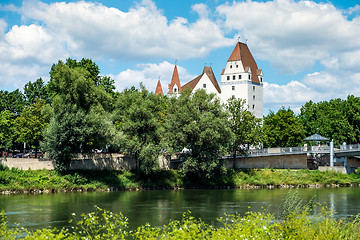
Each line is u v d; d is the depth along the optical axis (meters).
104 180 68.94
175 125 71.75
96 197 56.31
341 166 88.94
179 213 42.66
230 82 131.75
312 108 114.38
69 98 64.44
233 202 51.66
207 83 135.62
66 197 55.62
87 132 62.84
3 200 51.34
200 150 71.69
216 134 69.50
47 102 93.50
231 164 88.06
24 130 76.12
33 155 85.75
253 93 131.25
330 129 104.81
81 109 64.44
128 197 57.09
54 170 66.56
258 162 90.06
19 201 50.47
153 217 40.19
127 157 76.75
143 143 70.69
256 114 131.88
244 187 76.00
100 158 73.19
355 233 20.67
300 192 65.00
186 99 74.19
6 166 63.53
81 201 51.38
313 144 107.88
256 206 47.84
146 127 71.06
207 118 70.31
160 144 70.06
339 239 19.47
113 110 79.06
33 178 63.00
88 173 69.88
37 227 34.59
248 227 20.25
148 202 51.59
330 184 81.06
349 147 87.50
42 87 95.56
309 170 87.25
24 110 81.25
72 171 68.38
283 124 103.56
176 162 82.06
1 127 71.81
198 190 69.56
